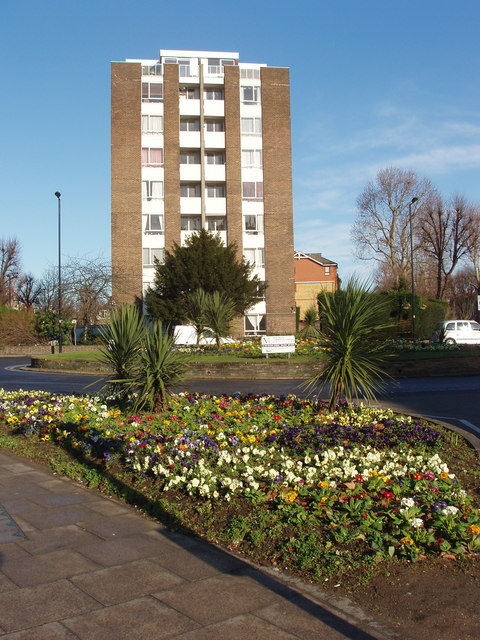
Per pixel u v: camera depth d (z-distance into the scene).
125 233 46.16
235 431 9.10
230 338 34.38
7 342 46.91
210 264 39.78
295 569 4.69
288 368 23.39
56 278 47.75
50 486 7.18
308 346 28.25
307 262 67.75
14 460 8.63
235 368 23.38
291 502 5.86
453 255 56.62
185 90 48.47
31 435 9.91
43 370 29.23
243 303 40.97
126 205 46.28
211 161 48.56
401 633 3.80
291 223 47.97
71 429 9.45
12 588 4.38
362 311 10.48
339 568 4.61
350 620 3.95
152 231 46.50
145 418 10.20
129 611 4.04
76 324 46.09
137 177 46.50
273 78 48.53
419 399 15.52
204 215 47.38
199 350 26.48
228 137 47.78
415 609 4.08
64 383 21.97
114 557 4.96
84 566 4.78
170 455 7.52
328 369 10.81
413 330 39.66
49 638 3.70
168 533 5.54
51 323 46.69
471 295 72.06
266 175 47.97
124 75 47.00
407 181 57.78
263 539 5.20
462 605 4.11
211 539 5.34
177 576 4.59
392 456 7.62
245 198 47.75
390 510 5.57
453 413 13.01
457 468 7.47
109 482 7.09
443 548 4.79
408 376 22.80
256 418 10.25
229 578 4.56
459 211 55.62
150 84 47.22
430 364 23.05
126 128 46.72
